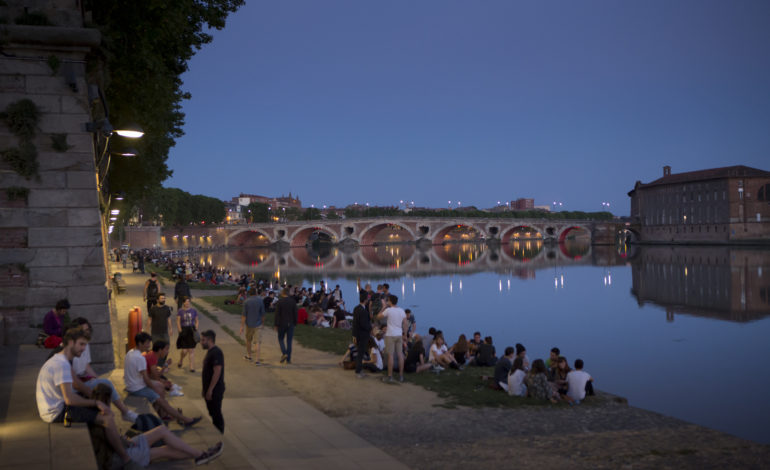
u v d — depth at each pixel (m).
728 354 29.27
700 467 10.23
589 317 43.53
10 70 12.52
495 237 179.75
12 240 12.61
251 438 10.35
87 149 13.02
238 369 16.64
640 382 23.03
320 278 76.25
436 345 18.38
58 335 11.77
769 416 17.89
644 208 175.25
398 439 11.33
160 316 15.56
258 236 190.62
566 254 128.75
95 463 6.20
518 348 16.84
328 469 8.80
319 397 14.19
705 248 132.12
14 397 8.69
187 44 23.77
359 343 16.61
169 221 136.12
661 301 52.38
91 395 7.58
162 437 7.76
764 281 65.25
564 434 12.12
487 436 11.77
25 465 6.12
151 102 21.91
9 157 12.48
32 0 12.83
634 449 11.13
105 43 13.87
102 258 13.11
